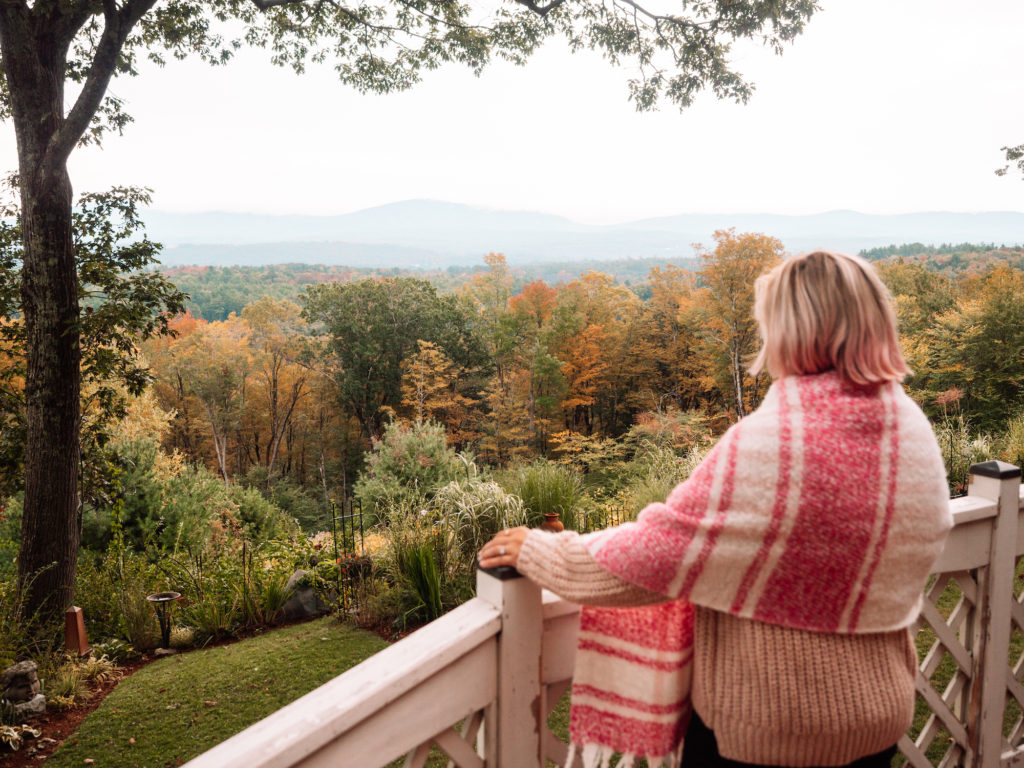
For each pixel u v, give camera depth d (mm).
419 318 40531
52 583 7102
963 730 1607
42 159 7031
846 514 808
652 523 861
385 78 11492
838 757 871
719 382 37594
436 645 939
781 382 927
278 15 10492
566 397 40219
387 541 6566
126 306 7891
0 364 10461
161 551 10039
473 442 38875
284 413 47250
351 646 5164
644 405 42688
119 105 8320
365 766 888
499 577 993
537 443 38250
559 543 948
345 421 43188
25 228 7129
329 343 41000
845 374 874
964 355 24844
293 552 7543
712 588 842
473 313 42562
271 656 5113
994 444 10000
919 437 876
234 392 45031
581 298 44000
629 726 959
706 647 902
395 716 917
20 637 5609
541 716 1057
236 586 6320
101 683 5141
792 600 827
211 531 12344
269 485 41188
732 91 10281
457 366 40156
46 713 4566
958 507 1476
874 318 889
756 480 822
